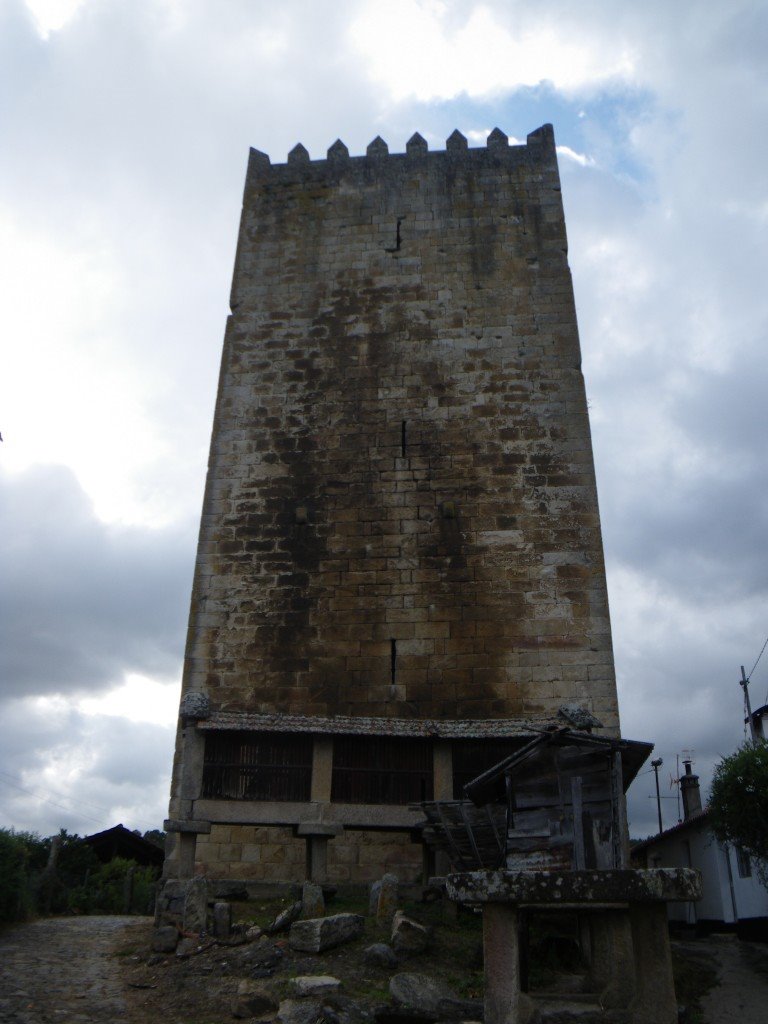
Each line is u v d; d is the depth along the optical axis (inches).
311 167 1011.9
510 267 930.1
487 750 623.2
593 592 778.2
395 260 946.1
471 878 376.8
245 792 596.7
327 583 805.2
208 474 865.5
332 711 756.6
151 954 514.0
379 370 892.0
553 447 841.5
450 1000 412.2
